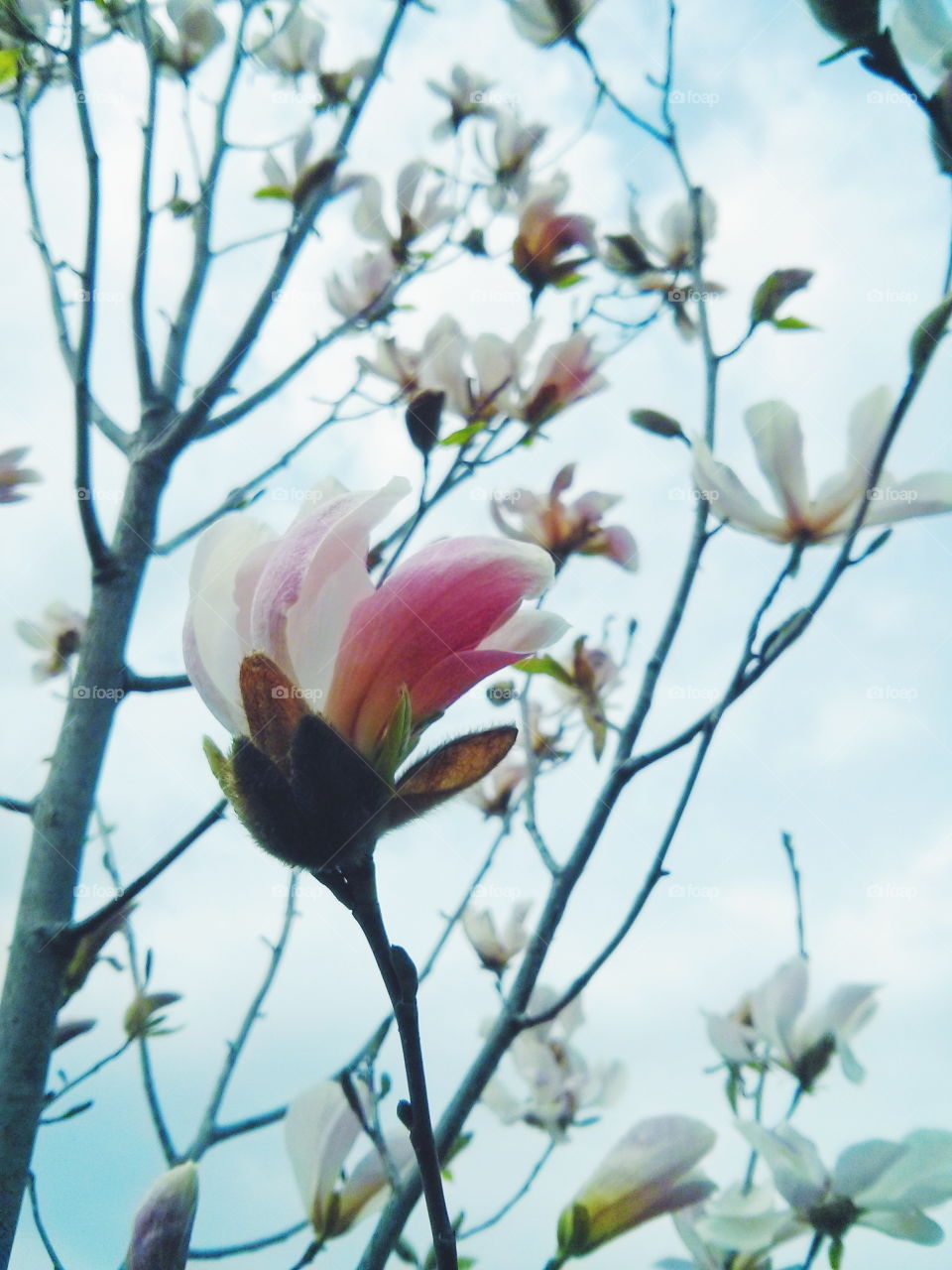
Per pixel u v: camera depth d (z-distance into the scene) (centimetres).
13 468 76
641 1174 53
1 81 76
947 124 49
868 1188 51
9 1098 57
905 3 49
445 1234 35
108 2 82
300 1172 58
